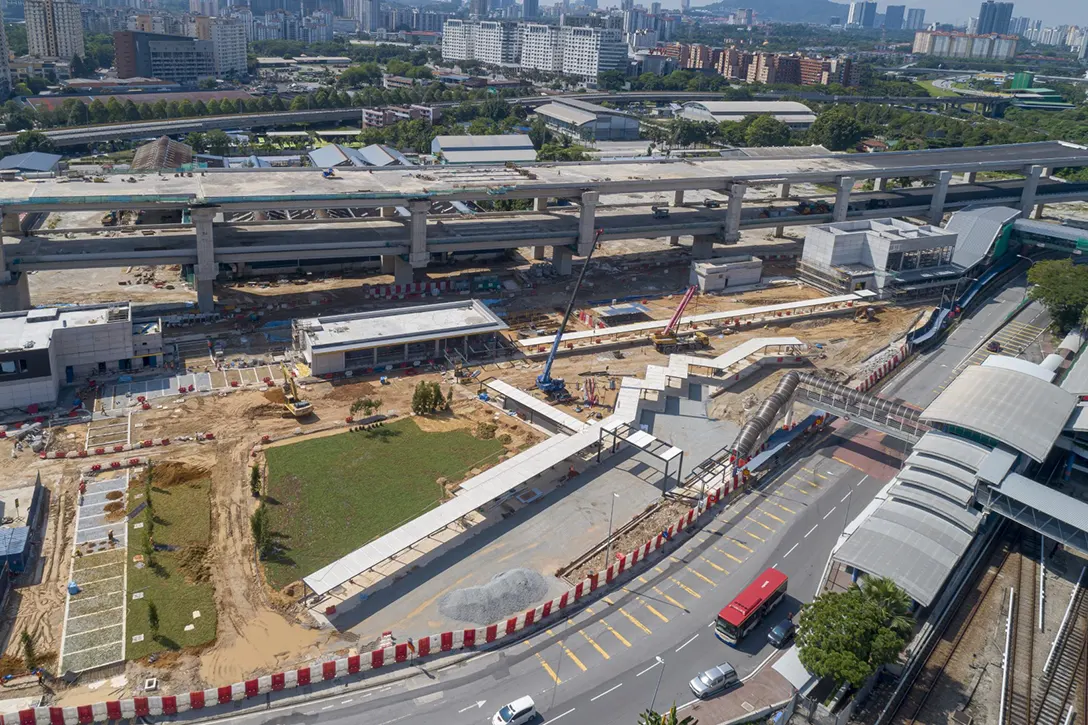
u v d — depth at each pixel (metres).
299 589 99.19
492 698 85.56
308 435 134.00
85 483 117.25
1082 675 91.88
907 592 91.62
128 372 151.88
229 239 189.25
